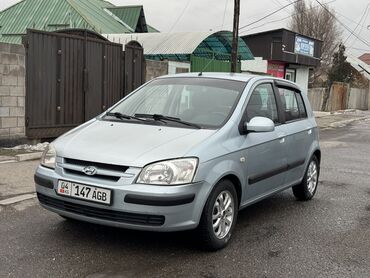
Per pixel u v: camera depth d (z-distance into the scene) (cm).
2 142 1021
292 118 678
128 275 425
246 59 2212
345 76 4953
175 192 434
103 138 488
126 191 431
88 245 492
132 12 2678
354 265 473
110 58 1279
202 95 569
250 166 536
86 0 2544
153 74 1465
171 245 500
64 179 459
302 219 627
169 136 485
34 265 440
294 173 663
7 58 1010
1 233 523
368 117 3238
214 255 482
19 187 720
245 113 550
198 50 1997
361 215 658
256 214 643
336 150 1376
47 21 2194
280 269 455
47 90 1104
